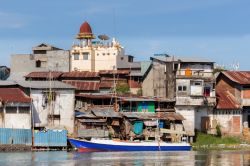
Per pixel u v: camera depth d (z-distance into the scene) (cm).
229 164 9062
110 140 11644
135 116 12738
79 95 13300
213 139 13288
